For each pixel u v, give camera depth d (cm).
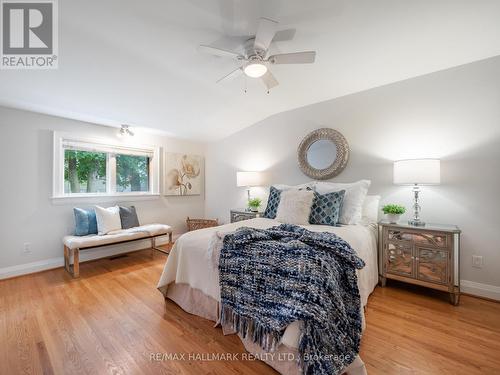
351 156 302
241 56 192
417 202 247
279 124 374
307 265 138
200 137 451
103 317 193
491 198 220
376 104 283
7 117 276
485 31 189
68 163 330
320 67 243
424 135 253
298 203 259
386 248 242
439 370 136
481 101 224
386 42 203
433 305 210
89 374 135
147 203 409
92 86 253
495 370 136
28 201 290
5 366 141
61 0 158
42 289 245
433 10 167
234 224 261
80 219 313
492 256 220
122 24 179
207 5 162
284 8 165
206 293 185
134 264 324
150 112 326
